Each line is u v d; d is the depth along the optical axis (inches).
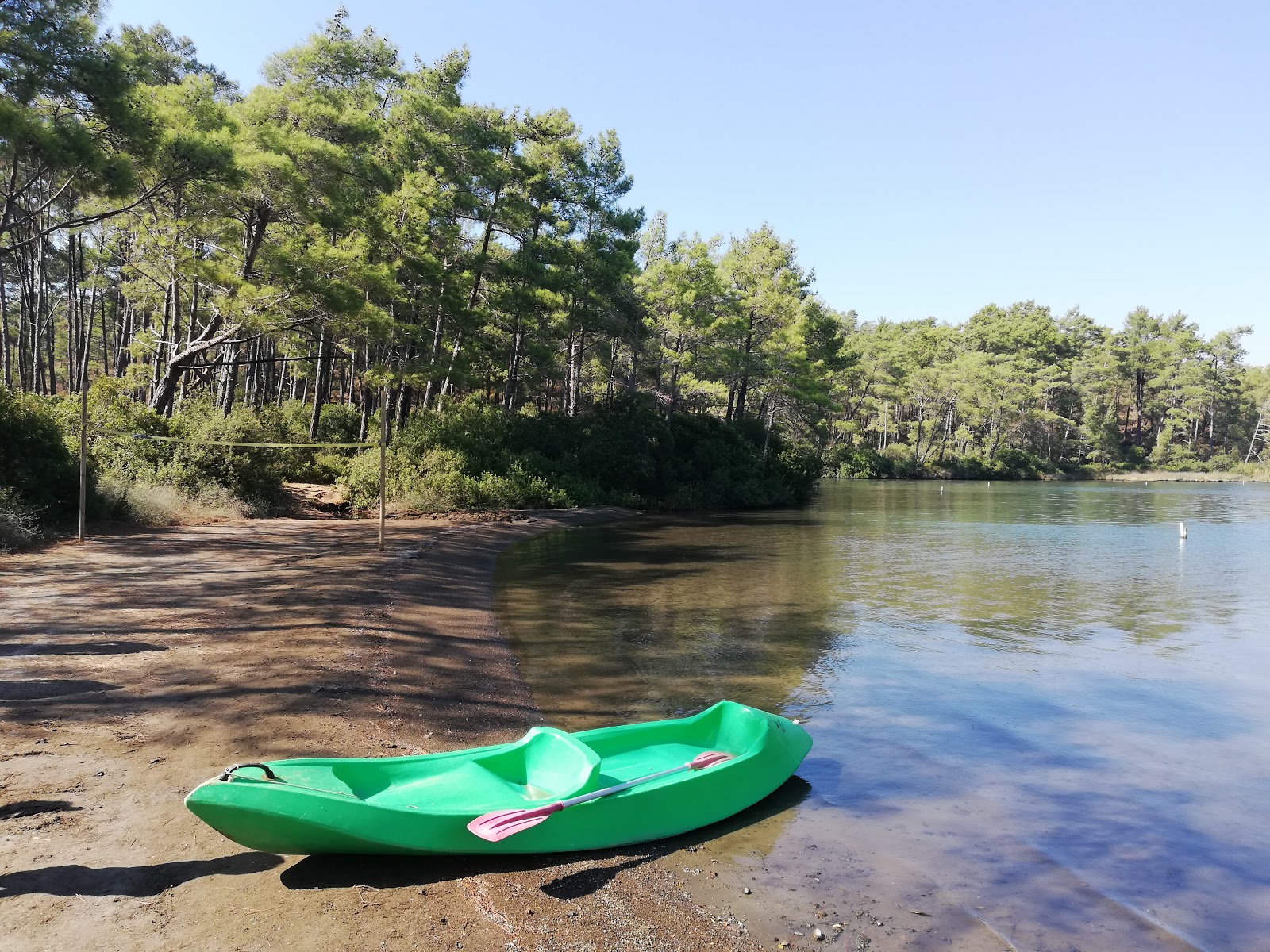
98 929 145.9
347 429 1311.5
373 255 1043.9
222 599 420.2
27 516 548.4
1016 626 482.6
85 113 655.8
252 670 304.2
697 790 211.3
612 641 421.1
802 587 612.7
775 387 1923.0
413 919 157.9
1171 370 3757.4
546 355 1446.9
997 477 3238.2
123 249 1187.3
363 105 1207.6
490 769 208.2
